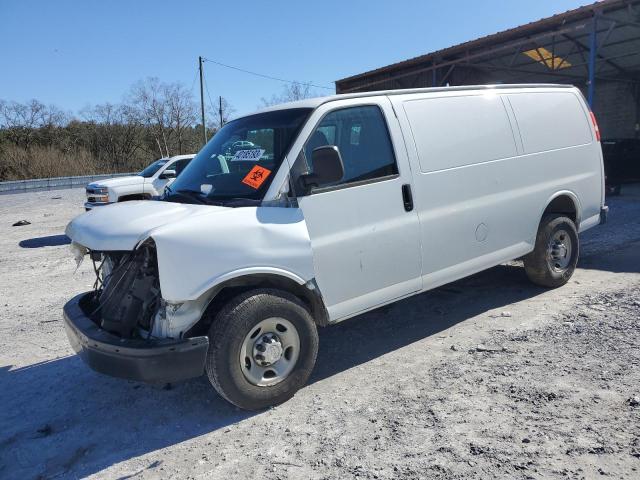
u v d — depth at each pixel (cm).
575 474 275
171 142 6206
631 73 2486
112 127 5906
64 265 965
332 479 290
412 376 410
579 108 629
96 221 395
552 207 604
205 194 412
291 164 392
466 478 279
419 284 459
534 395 361
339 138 419
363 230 416
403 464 297
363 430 337
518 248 549
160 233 334
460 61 1891
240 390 360
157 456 331
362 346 485
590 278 637
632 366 391
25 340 563
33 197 2591
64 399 419
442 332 501
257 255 361
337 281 404
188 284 337
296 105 431
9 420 392
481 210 502
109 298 387
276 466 308
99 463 329
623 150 1684
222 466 313
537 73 2414
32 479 318
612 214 1138
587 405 342
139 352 330
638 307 514
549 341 452
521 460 291
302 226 385
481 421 334
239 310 355
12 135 5247
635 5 1462
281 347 375
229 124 488
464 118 500
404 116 457
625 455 287
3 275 905
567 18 1555
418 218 450
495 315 534
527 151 551
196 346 339
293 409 374
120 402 407
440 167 470
